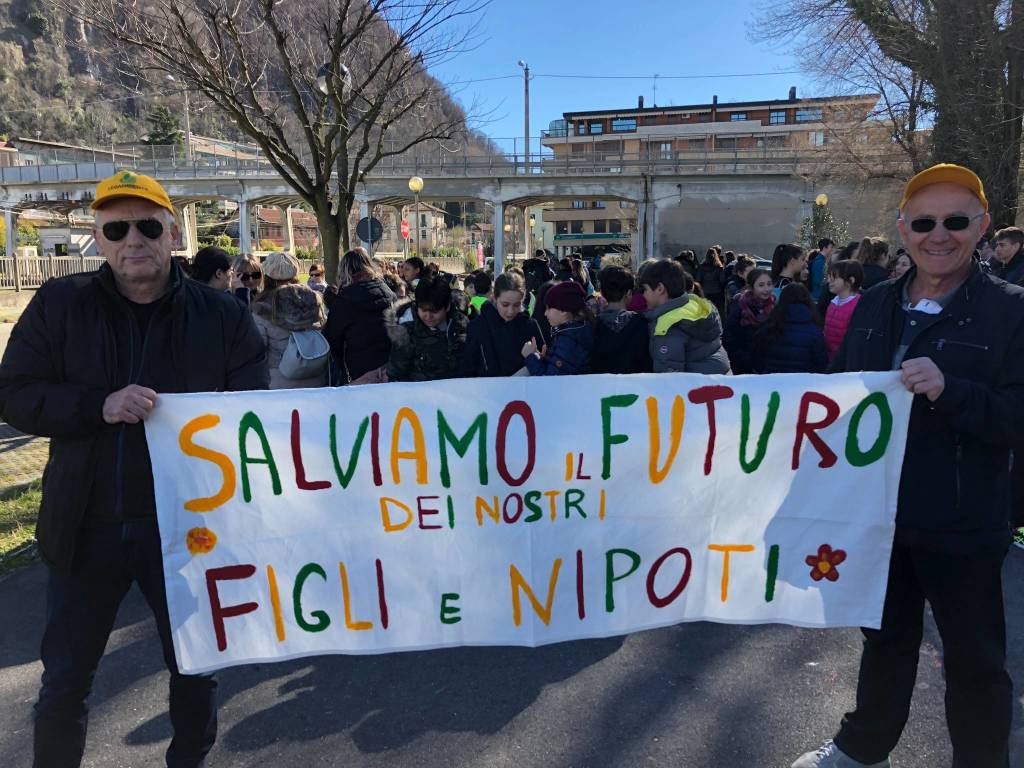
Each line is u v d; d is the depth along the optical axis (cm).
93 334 212
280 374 424
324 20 748
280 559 240
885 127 2286
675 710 285
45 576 417
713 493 251
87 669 214
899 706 235
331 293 668
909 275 234
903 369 204
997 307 206
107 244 205
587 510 252
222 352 228
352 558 245
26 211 6066
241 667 323
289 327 424
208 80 714
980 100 1622
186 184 4816
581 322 389
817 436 241
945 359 212
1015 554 419
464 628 252
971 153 1648
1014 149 1617
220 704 295
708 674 311
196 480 228
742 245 4344
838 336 529
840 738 243
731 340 548
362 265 476
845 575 242
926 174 210
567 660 325
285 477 238
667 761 255
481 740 269
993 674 211
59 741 209
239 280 586
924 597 236
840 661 320
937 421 219
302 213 8931
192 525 229
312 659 330
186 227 5472
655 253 4438
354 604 247
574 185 4431
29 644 344
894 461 228
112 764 259
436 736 272
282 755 262
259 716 286
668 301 394
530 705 291
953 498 212
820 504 243
